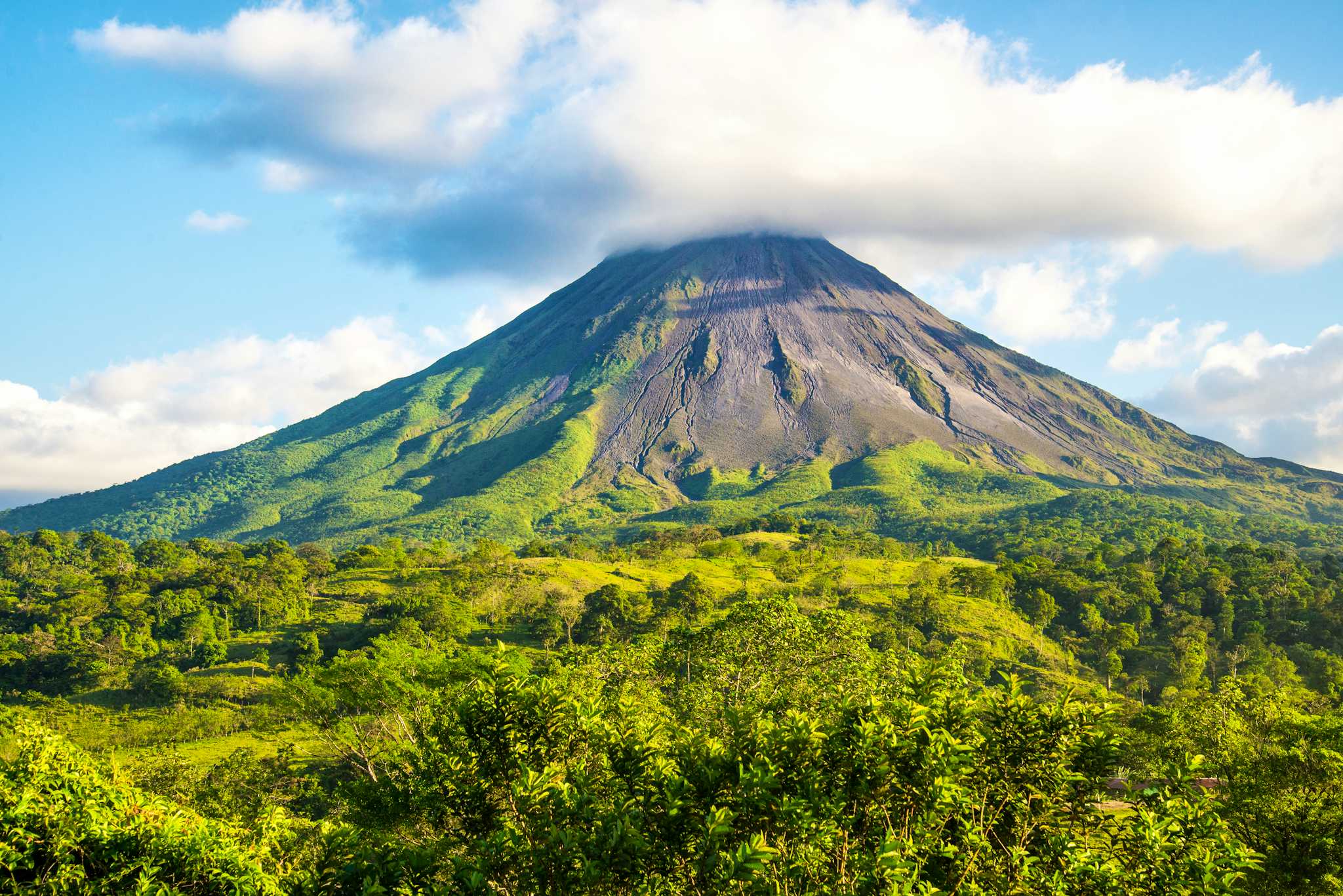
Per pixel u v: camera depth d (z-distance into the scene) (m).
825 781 15.26
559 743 17.00
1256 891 21.44
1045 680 93.19
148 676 85.62
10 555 160.50
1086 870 13.80
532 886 14.29
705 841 13.81
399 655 39.38
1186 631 107.56
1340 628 107.19
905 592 125.06
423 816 21.91
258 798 40.78
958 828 14.88
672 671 45.91
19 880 14.77
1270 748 25.89
